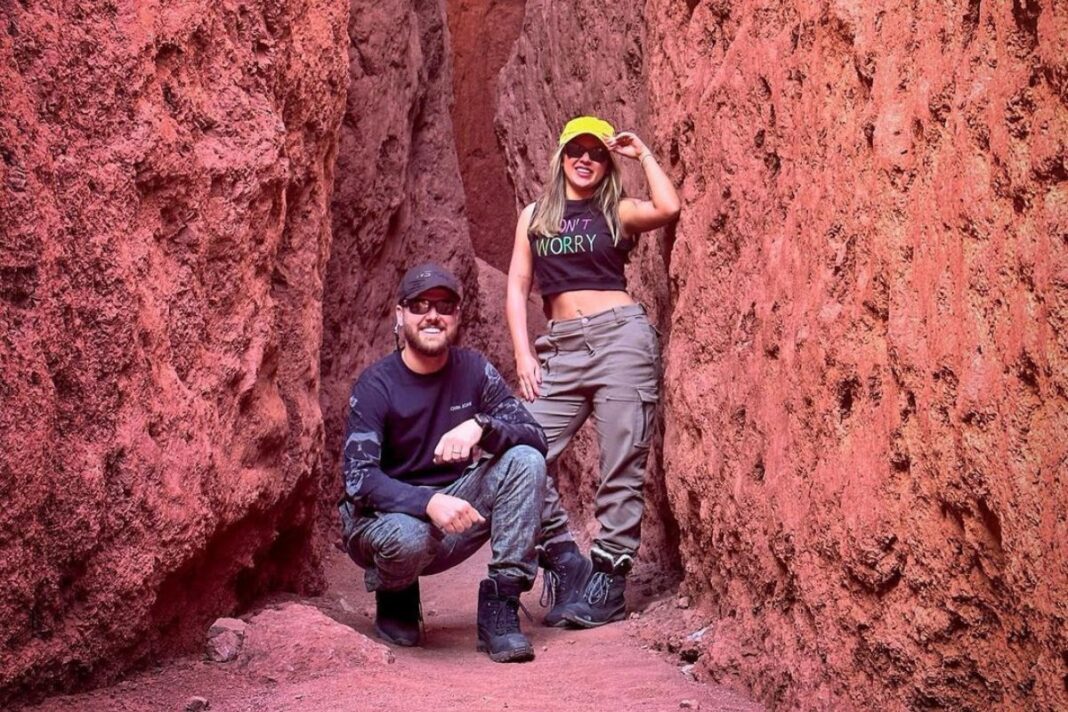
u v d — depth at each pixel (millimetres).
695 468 4207
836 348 3010
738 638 3656
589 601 4691
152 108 3596
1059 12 2006
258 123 4129
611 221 4801
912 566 2605
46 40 3215
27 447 2900
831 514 2984
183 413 3588
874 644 2762
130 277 3385
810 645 3148
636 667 3881
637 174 5938
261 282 4184
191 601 3781
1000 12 2264
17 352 2896
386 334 7801
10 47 3041
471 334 9734
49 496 3047
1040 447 2076
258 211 4113
